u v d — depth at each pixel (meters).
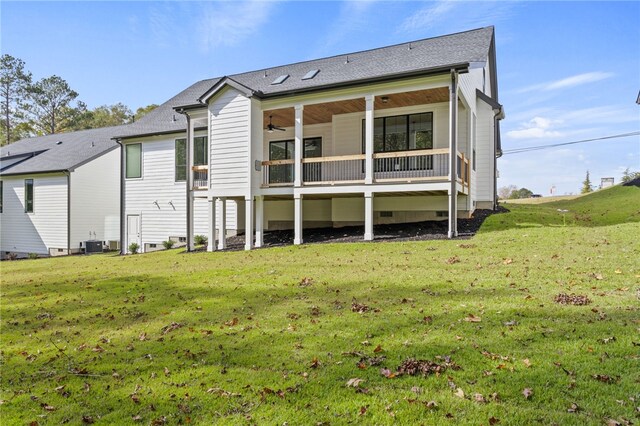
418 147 13.05
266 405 3.14
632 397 2.88
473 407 2.89
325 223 15.07
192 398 3.33
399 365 3.61
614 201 17.17
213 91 12.64
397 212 13.66
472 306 5.00
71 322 5.73
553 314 4.54
